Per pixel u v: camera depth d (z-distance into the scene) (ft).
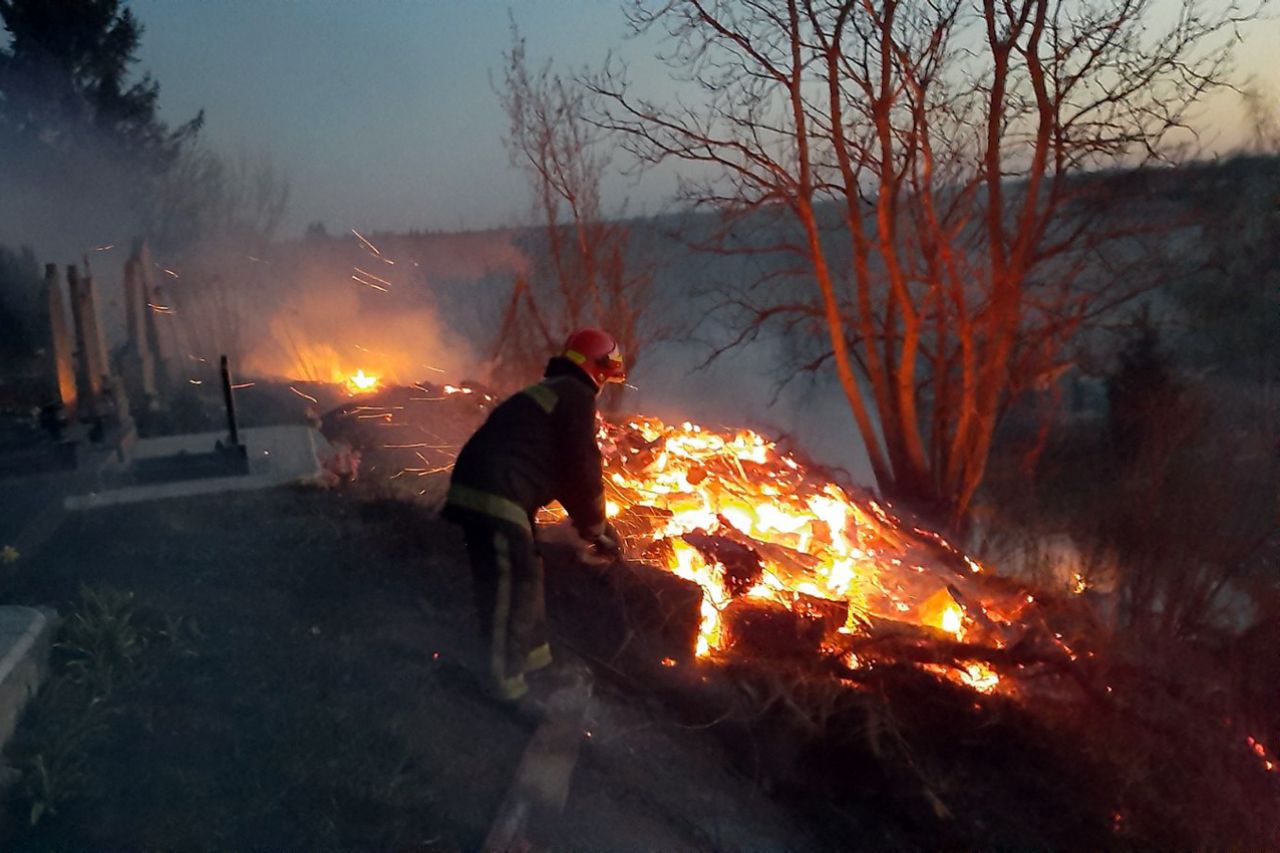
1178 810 16.30
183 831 11.13
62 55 66.23
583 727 14.29
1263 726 20.47
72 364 24.73
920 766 15.64
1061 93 35.50
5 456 21.72
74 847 10.79
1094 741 16.98
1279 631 22.75
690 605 16.99
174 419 30.81
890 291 39.81
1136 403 31.63
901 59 35.58
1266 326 43.55
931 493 38.68
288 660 14.55
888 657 17.62
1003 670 18.08
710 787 14.39
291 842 11.19
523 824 12.06
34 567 16.67
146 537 18.08
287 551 17.87
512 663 13.94
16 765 11.62
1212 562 24.23
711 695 15.94
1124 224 37.52
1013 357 39.58
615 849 12.53
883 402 39.63
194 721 12.98
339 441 25.59
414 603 16.67
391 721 13.33
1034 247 36.81
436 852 11.41
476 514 14.11
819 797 14.89
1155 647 20.99
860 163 37.65
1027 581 24.94
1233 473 27.12
